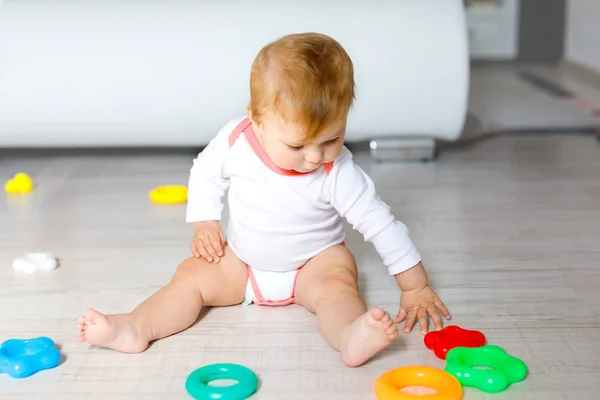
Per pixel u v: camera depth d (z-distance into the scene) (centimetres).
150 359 99
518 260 131
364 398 89
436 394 86
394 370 91
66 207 162
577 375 95
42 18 179
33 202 166
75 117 181
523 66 336
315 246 108
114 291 120
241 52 178
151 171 189
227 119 182
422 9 182
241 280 111
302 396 90
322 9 180
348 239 141
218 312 112
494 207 160
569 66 321
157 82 179
